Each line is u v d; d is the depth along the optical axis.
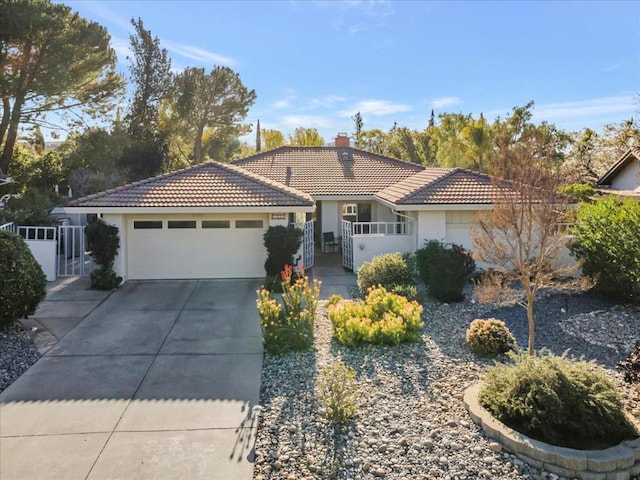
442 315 12.37
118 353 9.59
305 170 24.20
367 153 26.91
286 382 8.17
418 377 8.30
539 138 9.63
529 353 8.29
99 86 29.27
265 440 6.35
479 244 9.25
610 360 9.48
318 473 5.63
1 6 22.03
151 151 36.91
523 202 8.70
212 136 46.38
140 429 6.65
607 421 6.21
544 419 6.22
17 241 10.50
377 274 14.02
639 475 5.71
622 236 12.66
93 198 15.80
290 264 15.70
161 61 37.53
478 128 30.95
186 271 16.59
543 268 9.13
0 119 27.02
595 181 27.84
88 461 5.89
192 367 8.88
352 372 7.44
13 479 5.54
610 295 13.62
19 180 28.61
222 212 15.98
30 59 24.69
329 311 11.06
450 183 17.92
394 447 6.11
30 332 10.71
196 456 6.00
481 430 6.50
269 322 9.63
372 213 23.33
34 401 7.49
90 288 15.11
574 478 5.59
